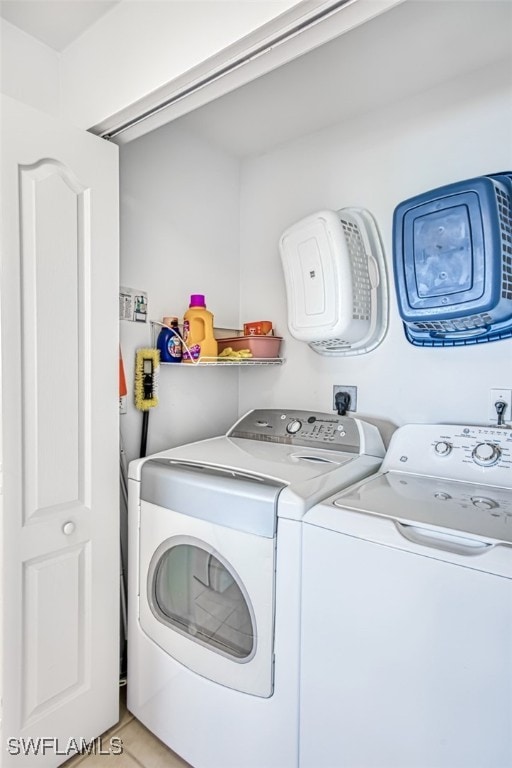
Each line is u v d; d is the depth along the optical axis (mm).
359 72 1526
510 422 1478
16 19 1294
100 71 1291
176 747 1358
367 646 984
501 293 1294
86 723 1378
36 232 1192
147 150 1773
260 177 2180
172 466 1409
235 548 1198
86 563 1360
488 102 1507
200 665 1293
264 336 1966
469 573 850
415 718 922
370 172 1797
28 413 1196
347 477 1338
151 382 1748
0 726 1169
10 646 1175
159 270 1835
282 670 1127
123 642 1696
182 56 1063
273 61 1011
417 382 1687
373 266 1758
